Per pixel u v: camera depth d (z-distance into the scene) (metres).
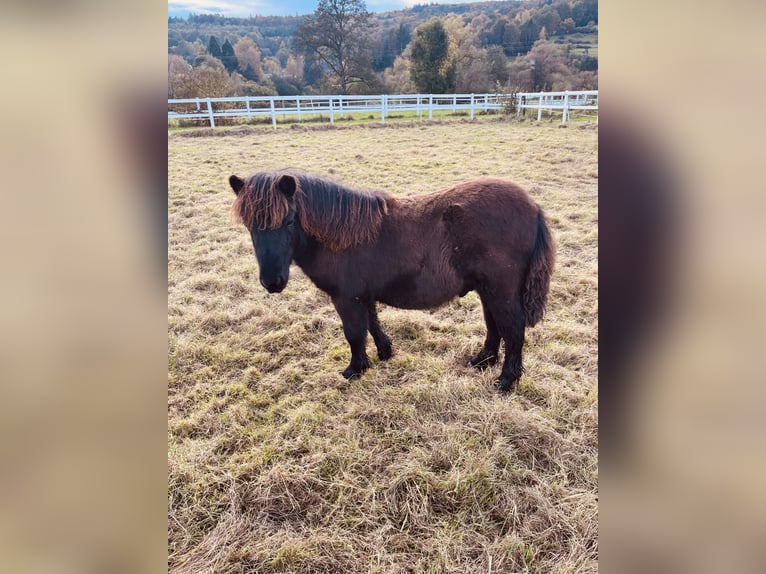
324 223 2.45
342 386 2.84
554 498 2.02
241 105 16.14
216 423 2.54
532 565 1.76
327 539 1.86
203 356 3.18
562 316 3.51
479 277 2.50
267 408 2.68
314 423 2.51
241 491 2.10
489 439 2.33
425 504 1.98
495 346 2.91
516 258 2.46
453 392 2.69
